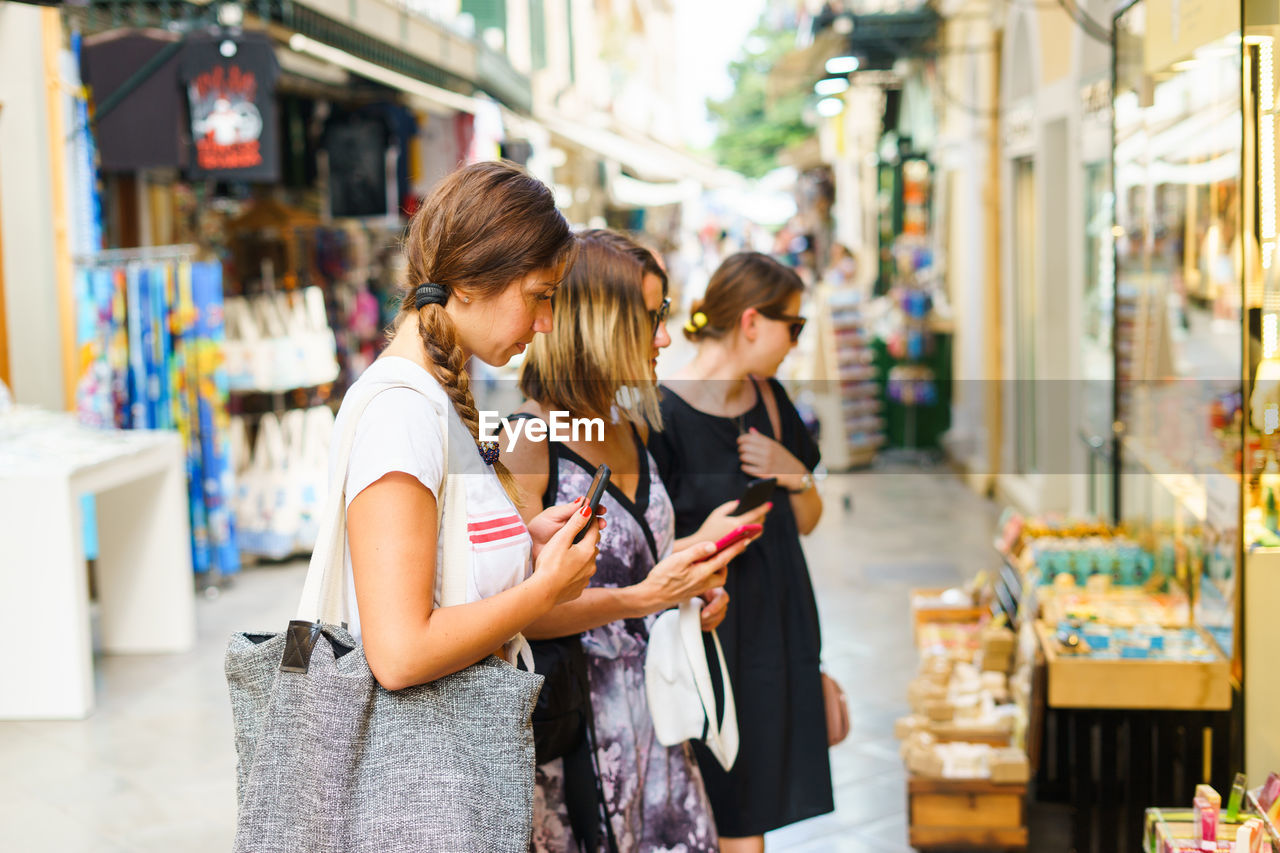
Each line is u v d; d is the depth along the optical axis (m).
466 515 1.53
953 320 10.98
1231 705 2.86
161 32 6.37
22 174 6.21
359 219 8.52
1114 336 4.38
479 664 1.49
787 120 30.98
